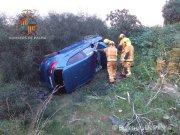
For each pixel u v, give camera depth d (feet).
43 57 41.06
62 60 38.42
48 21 45.01
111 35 47.21
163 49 45.21
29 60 39.70
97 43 41.98
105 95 38.11
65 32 44.19
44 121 33.86
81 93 38.70
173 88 39.01
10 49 40.52
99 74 41.91
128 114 34.81
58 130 33.17
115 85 39.55
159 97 37.09
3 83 37.99
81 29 46.16
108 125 34.01
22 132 32.30
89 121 34.40
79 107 36.35
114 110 35.70
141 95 37.29
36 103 35.81
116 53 39.96
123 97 37.29
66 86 37.99
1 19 43.01
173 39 48.06
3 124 32.65
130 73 40.88
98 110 35.86
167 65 42.11
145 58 44.16
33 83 40.27
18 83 37.78
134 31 49.78
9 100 34.50
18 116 34.06
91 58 40.29
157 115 34.37
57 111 35.35
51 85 38.60
